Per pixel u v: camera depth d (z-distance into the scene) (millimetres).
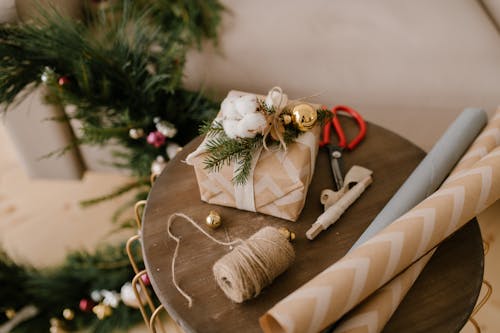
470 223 701
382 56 980
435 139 1044
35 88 964
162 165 992
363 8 1045
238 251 609
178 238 690
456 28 1006
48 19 885
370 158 784
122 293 921
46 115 1099
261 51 994
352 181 732
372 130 824
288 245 624
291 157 666
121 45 940
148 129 1024
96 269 979
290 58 990
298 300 551
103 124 1043
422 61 973
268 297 626
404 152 788
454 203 625
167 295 634
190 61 1008
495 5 1047
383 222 656
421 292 640
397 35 999
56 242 1163
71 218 1206
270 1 1062
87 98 937
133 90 960
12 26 901
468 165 694
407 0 1060
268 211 704
